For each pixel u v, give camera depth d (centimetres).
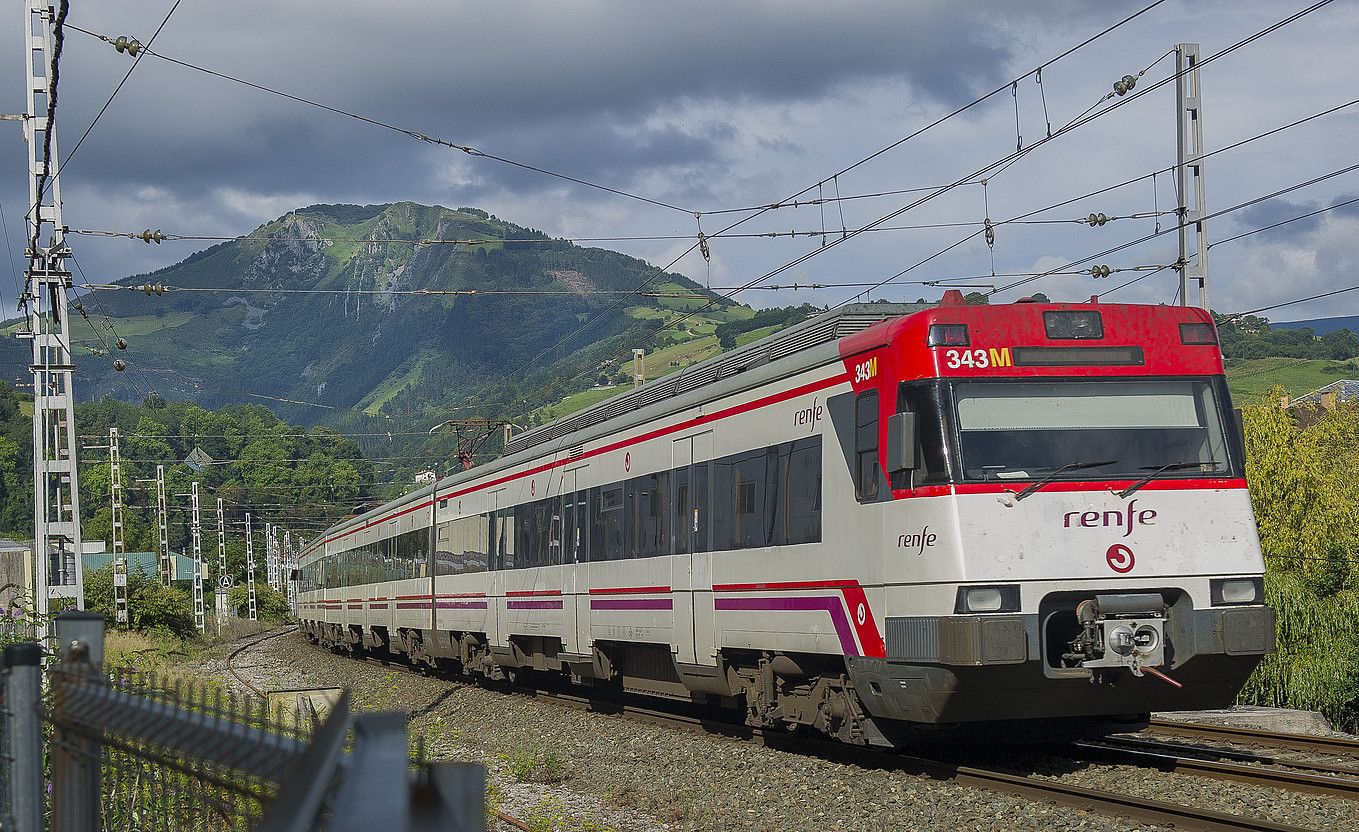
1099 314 1059
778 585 1227
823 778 1087
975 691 986
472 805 245
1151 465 1030
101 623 543
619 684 2119
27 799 532
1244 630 1010
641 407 1614
